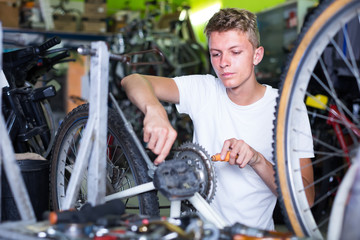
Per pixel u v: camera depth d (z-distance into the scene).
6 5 6.04
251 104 1.60
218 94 1.67
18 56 2.09
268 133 1.59
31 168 1.65
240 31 1.44
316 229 1.13
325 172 2.42
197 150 1.26
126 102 5.43
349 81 2.42
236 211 1.60
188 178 1.09
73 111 1.61
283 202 1.13
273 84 4.18
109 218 0.95
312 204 1.44
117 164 1.57
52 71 3.19
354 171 0.88
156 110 1.27
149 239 0.87
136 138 1.21
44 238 0.93
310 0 5.49
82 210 1.07
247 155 1.29
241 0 6.92
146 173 1.34
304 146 1.39
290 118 1.14
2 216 1.53
